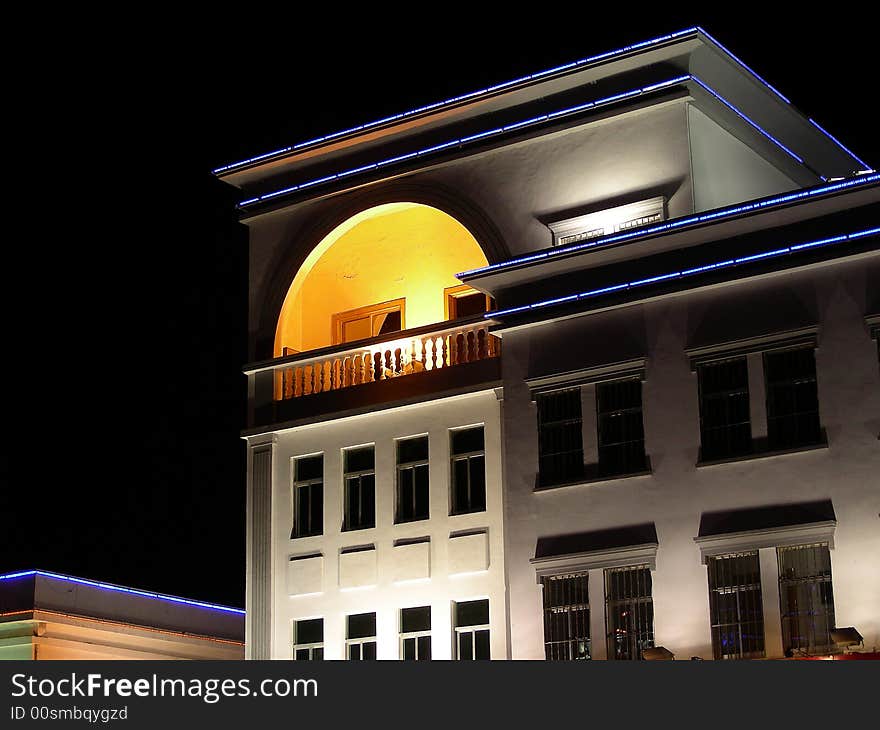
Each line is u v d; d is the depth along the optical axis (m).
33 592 36.75
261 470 35.53
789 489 28.00
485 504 32.16
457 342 33.47
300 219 36.91
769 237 29.22
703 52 32.28
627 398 30.31
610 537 29.73
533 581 30.47
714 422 29.17
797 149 36.47
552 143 33.53
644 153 32.28
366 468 34.19
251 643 34.56
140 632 39.06
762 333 28.80
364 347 34.56
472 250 36.06
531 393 31.39
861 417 27.58
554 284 31.56
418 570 32.66
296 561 34.47
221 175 37.78
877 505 27.06
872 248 27.91
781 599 27.72
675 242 30.03
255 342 36.78
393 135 35.78
